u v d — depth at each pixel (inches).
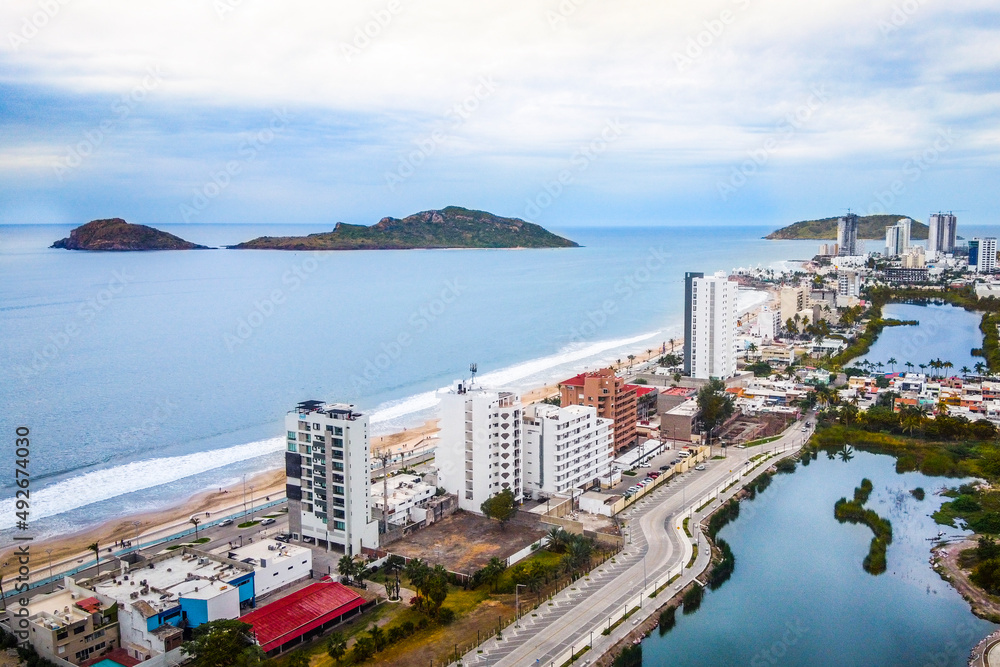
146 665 5270.7
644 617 6077.8
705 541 7603.4
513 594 6451.8
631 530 7864.2
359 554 7185.0
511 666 5334.6
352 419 7140.8
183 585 5969.5
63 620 5428.2
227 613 5836.6
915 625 6190.9
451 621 5994.1
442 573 6314.0
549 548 7416.3
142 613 5423.2
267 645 5438.0
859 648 5812.0
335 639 5457.7
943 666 5595.5
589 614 6102.4
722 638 5969.5
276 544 6919.3
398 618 6058.1
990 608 6476.4
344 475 7126.0
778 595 6717.5
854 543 7859.3
